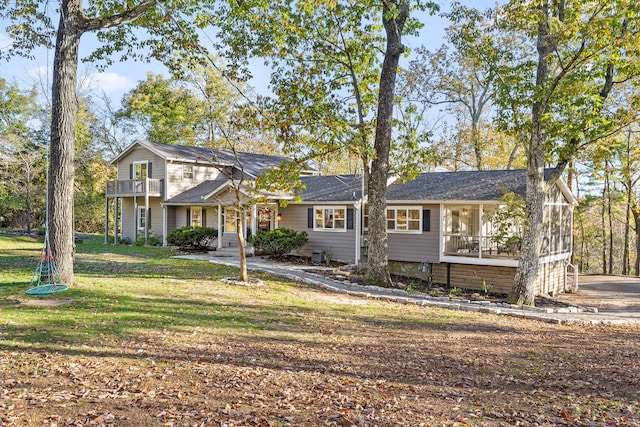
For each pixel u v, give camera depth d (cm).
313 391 594
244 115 1342
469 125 3388
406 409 551
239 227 1459
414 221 2020
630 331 1207
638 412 574
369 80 1859
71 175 1182
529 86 1458
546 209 1891
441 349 880
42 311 911
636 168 2822
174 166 2861
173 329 857
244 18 1475
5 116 3462
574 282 2139
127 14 1230
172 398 530
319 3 1460
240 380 612
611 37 1246
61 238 1162
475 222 2203
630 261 4038
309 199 2256
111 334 786
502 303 1511
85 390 535
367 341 899
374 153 1534
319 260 2159
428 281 1905
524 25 1510
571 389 671
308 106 1566
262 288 1395
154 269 1658
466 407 571
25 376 565
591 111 1373
